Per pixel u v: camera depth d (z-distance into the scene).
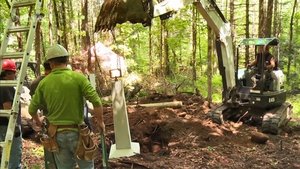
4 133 4.88
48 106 4.15
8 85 3.97
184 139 7.66
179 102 10.20
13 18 4.26
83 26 15.74
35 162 6.32
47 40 16.78
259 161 6.72
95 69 13.76
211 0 8.20
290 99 14.11
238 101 9.05
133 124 8.33
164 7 7.11
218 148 7.32
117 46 15.24
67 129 4.09
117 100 6.84
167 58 17.47
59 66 4.23
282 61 20.03
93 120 8.20
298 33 21.92
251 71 9.27
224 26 8.61
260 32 14.69
